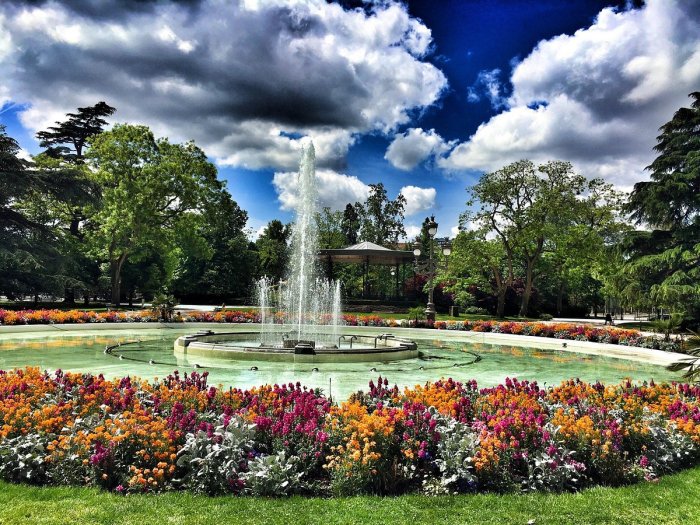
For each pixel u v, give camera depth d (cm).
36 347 1488
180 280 4853
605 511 410
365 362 1303
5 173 2550
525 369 1273
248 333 1877
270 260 5284
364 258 3928
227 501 409
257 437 486
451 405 575
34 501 397
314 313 3002
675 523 392
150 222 3253
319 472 474
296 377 1037
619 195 3581
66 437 454
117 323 2231
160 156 3341
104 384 619
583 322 3603
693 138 2656
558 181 3475
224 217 3638
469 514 398
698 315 2292
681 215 2614
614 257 2914
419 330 2416
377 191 6725
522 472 477
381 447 453
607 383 1073
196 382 700
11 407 507
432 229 2559
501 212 3562
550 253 3772
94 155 3191
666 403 641
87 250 3469
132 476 433
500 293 3653
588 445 493
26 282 2780
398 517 388
